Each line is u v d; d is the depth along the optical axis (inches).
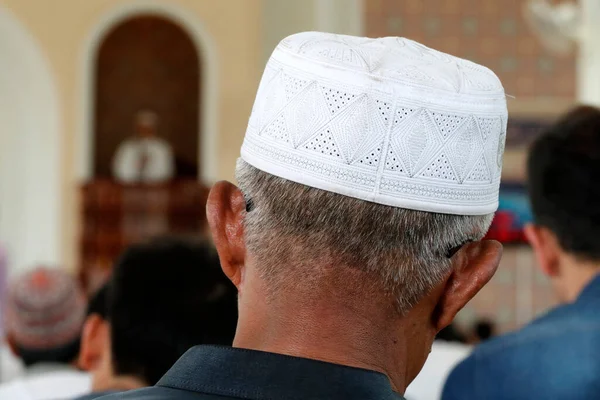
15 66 980.6
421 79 78.2
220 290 146.3
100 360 156.0
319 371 74.0
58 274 247.8
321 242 76.4
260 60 967.0
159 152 979.9
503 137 84.2
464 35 946.1
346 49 80.6
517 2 944.9
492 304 893.8
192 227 927.7
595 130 139.3
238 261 83.6
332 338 76.5
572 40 799.1
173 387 75.7
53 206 980.6
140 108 997.2
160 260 145.8
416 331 80.8
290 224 77.2
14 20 970.1
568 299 143.6
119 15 983.6
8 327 238.5
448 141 78.1
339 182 76.4
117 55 996.6
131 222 925.8
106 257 925.2
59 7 980.6
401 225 76.9
